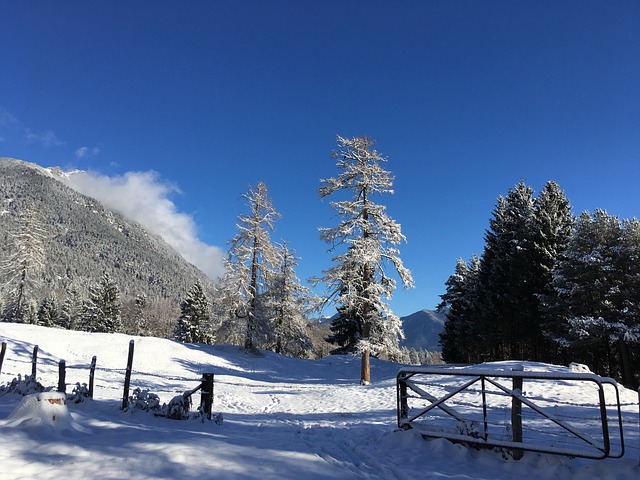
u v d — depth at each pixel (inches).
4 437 224.5
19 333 1144.8
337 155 994.7
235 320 1391.5
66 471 186.1
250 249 1389.0
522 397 253.6
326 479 202.1
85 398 370.6
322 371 1331.2
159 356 1144.8
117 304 2945.4
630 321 986.7
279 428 381.4
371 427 390.6
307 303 948.0
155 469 191.2
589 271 1034.1
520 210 1514.5
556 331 1155.9
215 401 623.5
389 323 892.6
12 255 1907.0
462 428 274.7
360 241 911.7
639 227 1012.5
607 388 570.9
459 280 2095.2
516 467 239.8
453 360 2127.2
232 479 186.7
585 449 245.8
